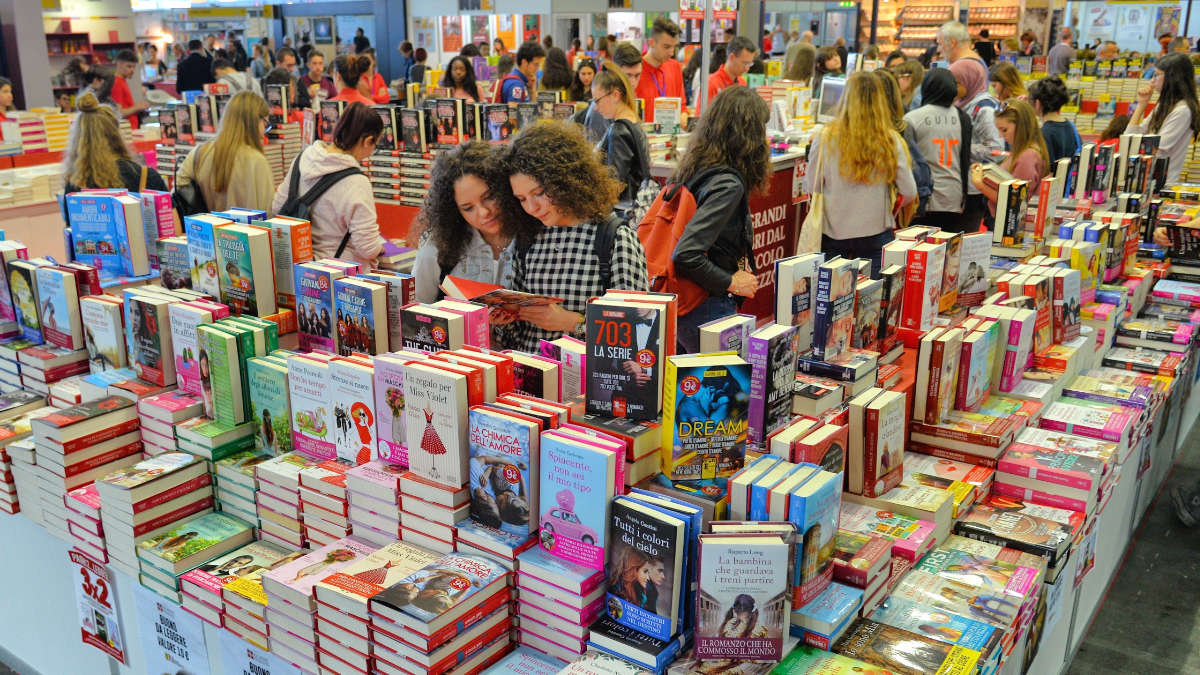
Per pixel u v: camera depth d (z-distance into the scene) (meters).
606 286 2.70
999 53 16.41
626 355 2.00
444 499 1.98
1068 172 5.11
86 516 2.41
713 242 3.38
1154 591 3.76
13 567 2.88
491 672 1.88
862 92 4.50
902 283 3.00
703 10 6.07
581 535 1.86
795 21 17.66
